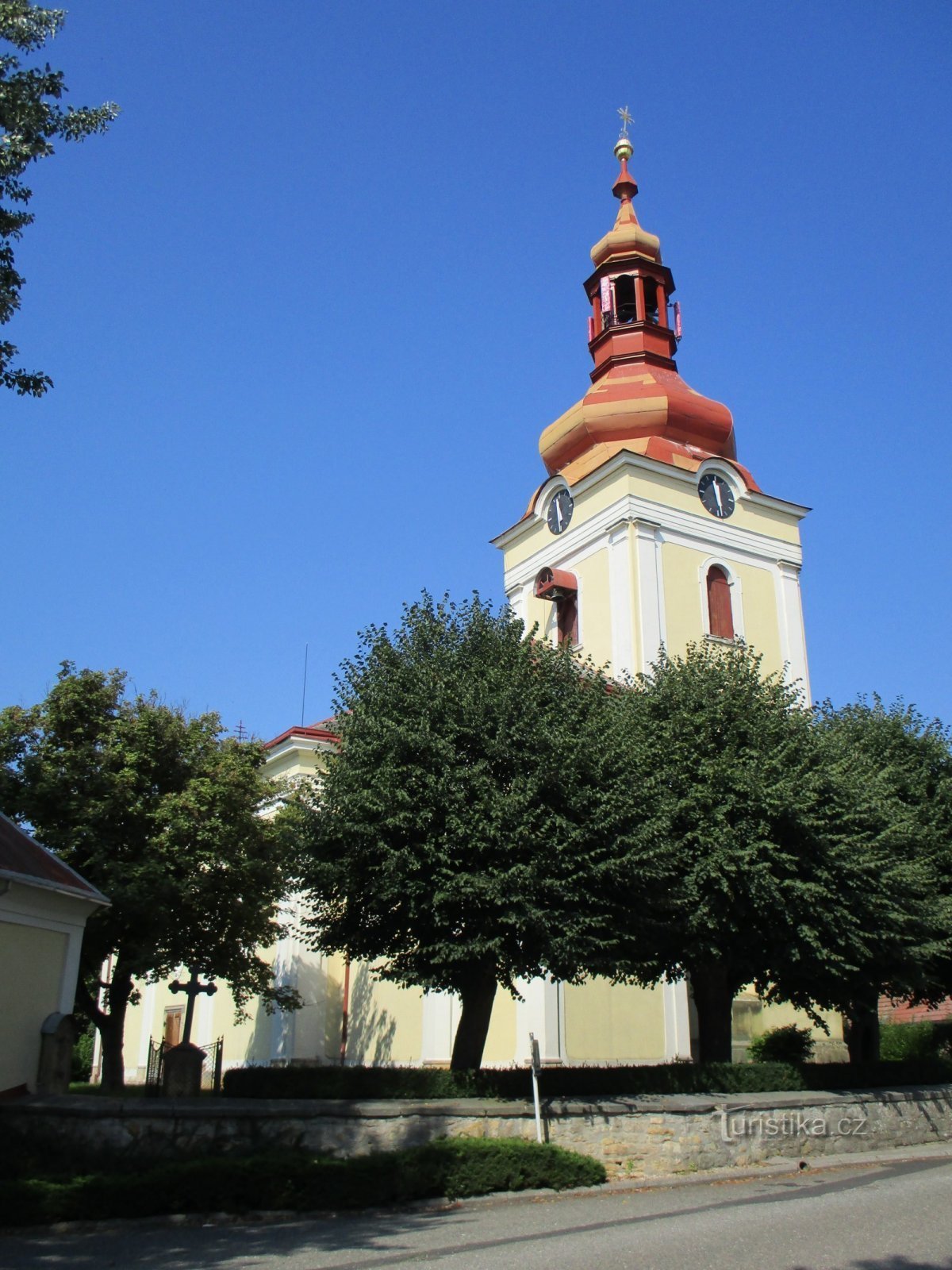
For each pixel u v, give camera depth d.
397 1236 15.61
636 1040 37.31
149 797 32.47
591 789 24.48
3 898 22.16
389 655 26.81
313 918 25.95
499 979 24.59
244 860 32.09
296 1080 22.45
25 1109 20.02
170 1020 49.03
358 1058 41.09
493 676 25.64
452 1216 17.27
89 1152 19.42
